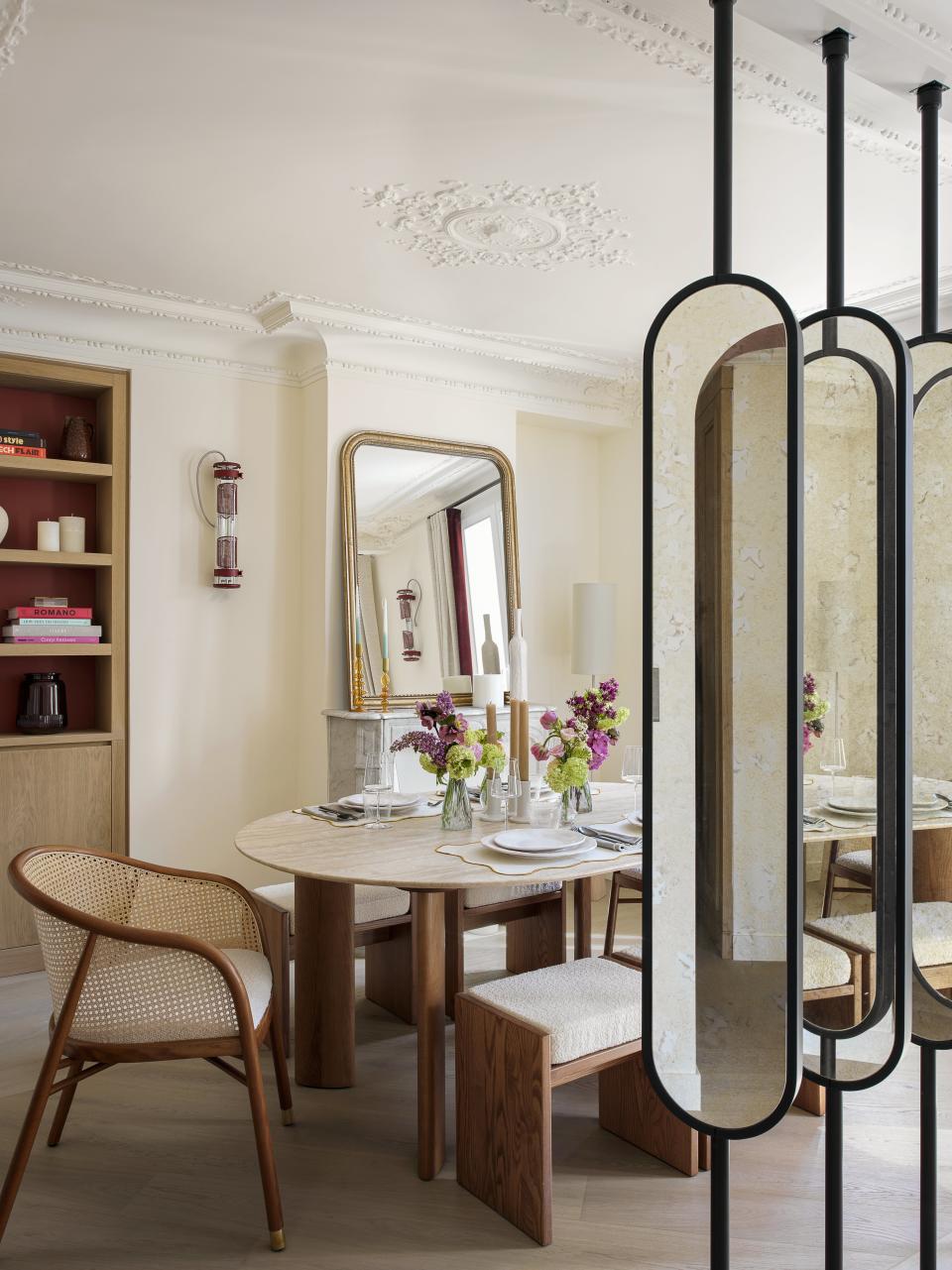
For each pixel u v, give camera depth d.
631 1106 2.44
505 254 3.34
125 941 1.96
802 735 1.44
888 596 1.70
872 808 1.71
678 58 2.18
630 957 2.48
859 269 3.42
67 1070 2.86
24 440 3.84
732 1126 1.46
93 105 2.38
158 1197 2.19
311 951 2.75
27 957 3.71
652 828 1.49
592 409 5.09
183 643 4.14
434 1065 2.27
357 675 4.20
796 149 2.58
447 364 4.51
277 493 4.39
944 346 2.06
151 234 3.17
